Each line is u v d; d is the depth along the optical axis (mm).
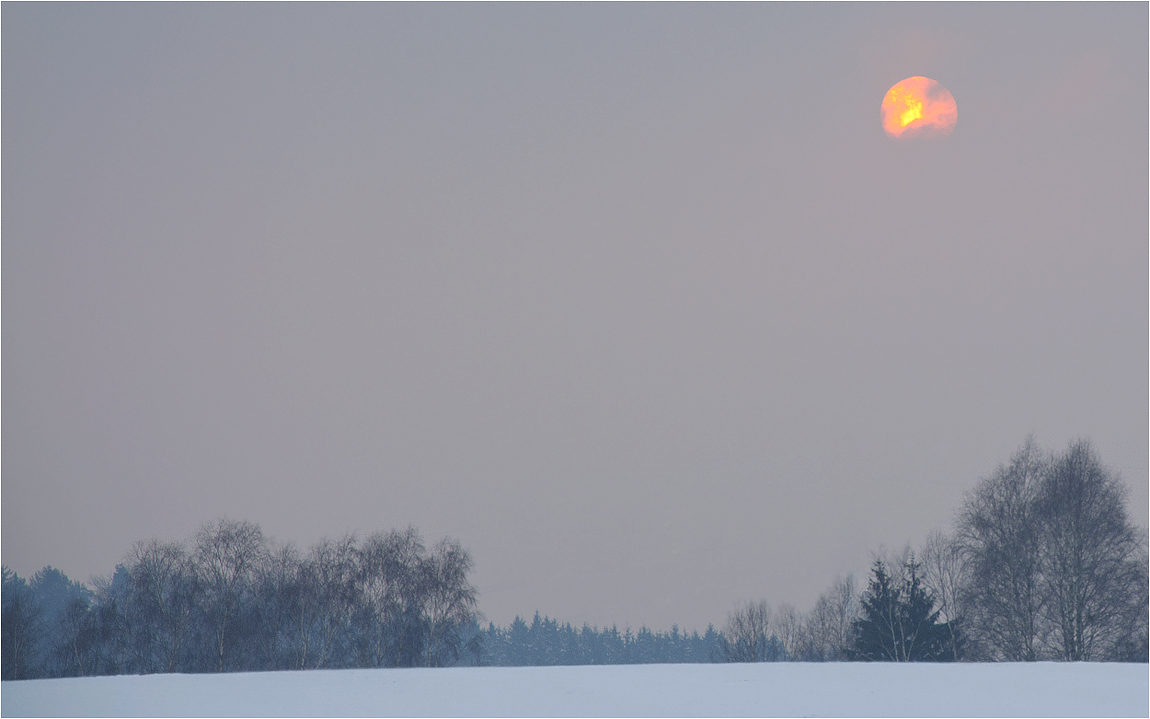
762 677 61594
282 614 114312
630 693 54906
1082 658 94125
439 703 52250
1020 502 102688
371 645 115688
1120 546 96562
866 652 116000
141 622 112625
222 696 54969
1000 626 98688
